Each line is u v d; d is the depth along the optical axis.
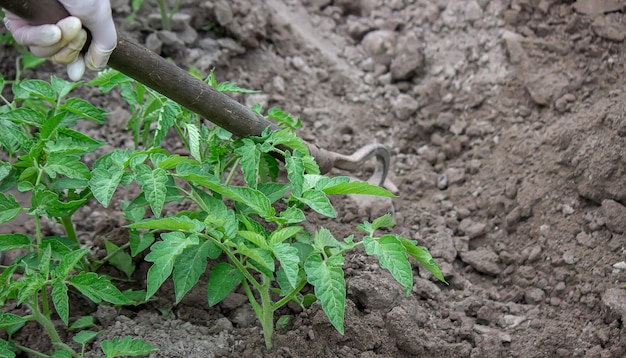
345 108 2.33
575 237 2.03
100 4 1.57
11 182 1.82
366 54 2.45
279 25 2.44
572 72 2.25
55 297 1.68
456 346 1.85
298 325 1.82
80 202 1.77
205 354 1.78
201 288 1.88
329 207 1.70
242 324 1.85
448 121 2.28
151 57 1.67
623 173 2.03
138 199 1.79
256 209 1.69
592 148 2.07
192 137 1.78
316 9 2.55
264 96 2.31
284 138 1.76
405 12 2.50
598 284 1.95
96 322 1.84
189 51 2.36
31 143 1.80
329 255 1.78
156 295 1.87
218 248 1.74
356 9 2.55
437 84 2.33
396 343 1.83
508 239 2.07
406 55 2.38
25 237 1.77
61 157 1.76
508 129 2.22
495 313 1.93
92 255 1.95
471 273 2.03
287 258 1.64
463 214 2.12
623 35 2.24
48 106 2.20
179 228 1.66
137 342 1.69
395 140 2.29
